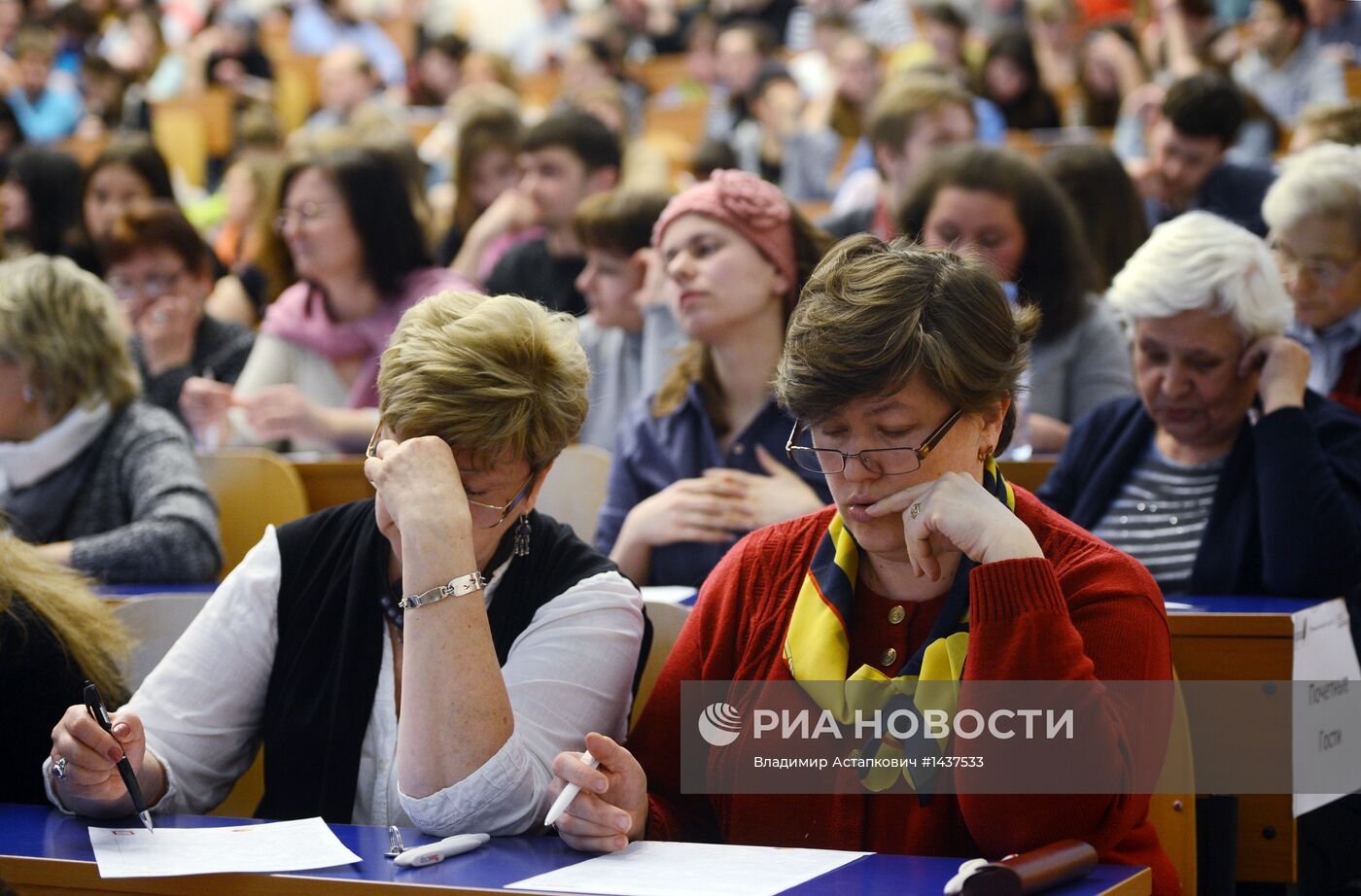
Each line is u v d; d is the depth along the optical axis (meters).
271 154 13.34
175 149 16.11
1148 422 4.92
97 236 9.22
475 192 10.44
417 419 3.19
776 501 5.00
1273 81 11.87
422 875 2.71
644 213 6.81
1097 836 2.78
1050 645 2.77
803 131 13.69
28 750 3.46
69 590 3.65
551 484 5.98
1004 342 2.92
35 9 19.77
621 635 3.44
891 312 2.86
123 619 4.14
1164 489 4.80
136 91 16.70
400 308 7.59
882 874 2.67
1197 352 4.56
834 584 3.12
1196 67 11.84
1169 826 3.54
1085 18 15.95
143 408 5.81
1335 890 4.52
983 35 16.06
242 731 3.51
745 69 15.34
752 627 3.25
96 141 15.91
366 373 7.49
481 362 3.20
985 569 2.81
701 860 2.79
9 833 3.08
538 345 3.26
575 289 8.60
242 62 18.42
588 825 2.89
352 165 7.47
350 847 2.92
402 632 3.34
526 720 3.27
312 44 20.28
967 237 6.11
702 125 15.82
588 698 3.35
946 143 7.82
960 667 2.93
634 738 3.38
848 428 2.93
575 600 3.43
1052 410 6.20
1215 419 4.66
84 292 5.64
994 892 2.42
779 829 3.08
